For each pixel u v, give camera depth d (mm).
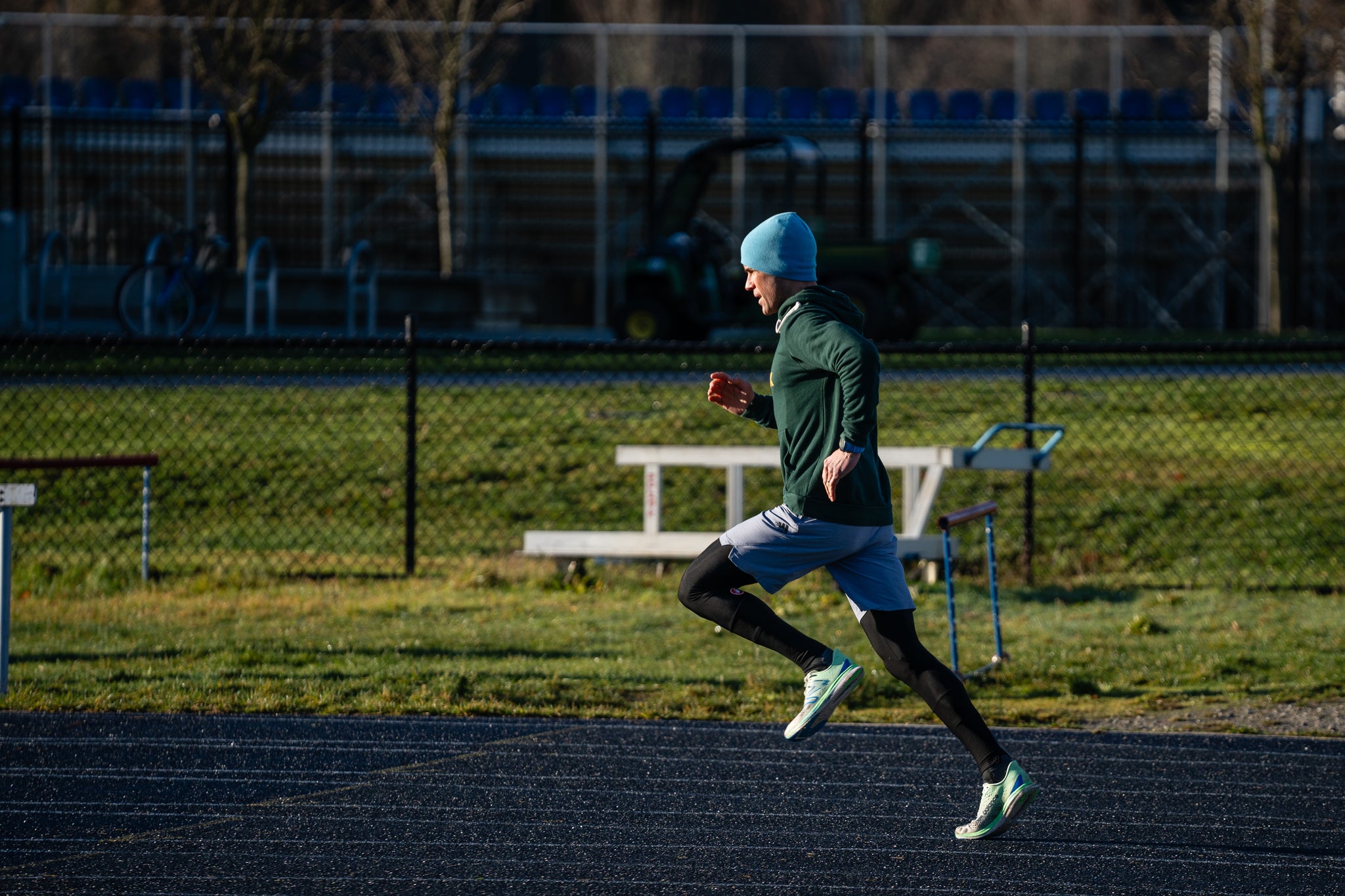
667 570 34250
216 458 45438
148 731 21250
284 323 94125
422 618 29547
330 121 109375
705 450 34312
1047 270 115000
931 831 17250
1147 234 114500
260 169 113875
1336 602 31328
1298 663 25406
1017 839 17016
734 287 82312
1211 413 52594
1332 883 15711
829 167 113312
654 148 98062
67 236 93125
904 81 155375
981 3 169250
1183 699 23406
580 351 34281
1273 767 19891
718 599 16453
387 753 20281
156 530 38969
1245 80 99062
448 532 39188
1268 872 15992
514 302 100062
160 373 61188
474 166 114312
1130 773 19609
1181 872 15984
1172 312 113188
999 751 15945
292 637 27453
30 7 139375
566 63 145750
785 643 16266
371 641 27047
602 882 15562
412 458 34750
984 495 40875
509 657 25828
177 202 113938
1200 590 32688
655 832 17141
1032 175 113812
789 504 16312
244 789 18703
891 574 16531
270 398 54688
